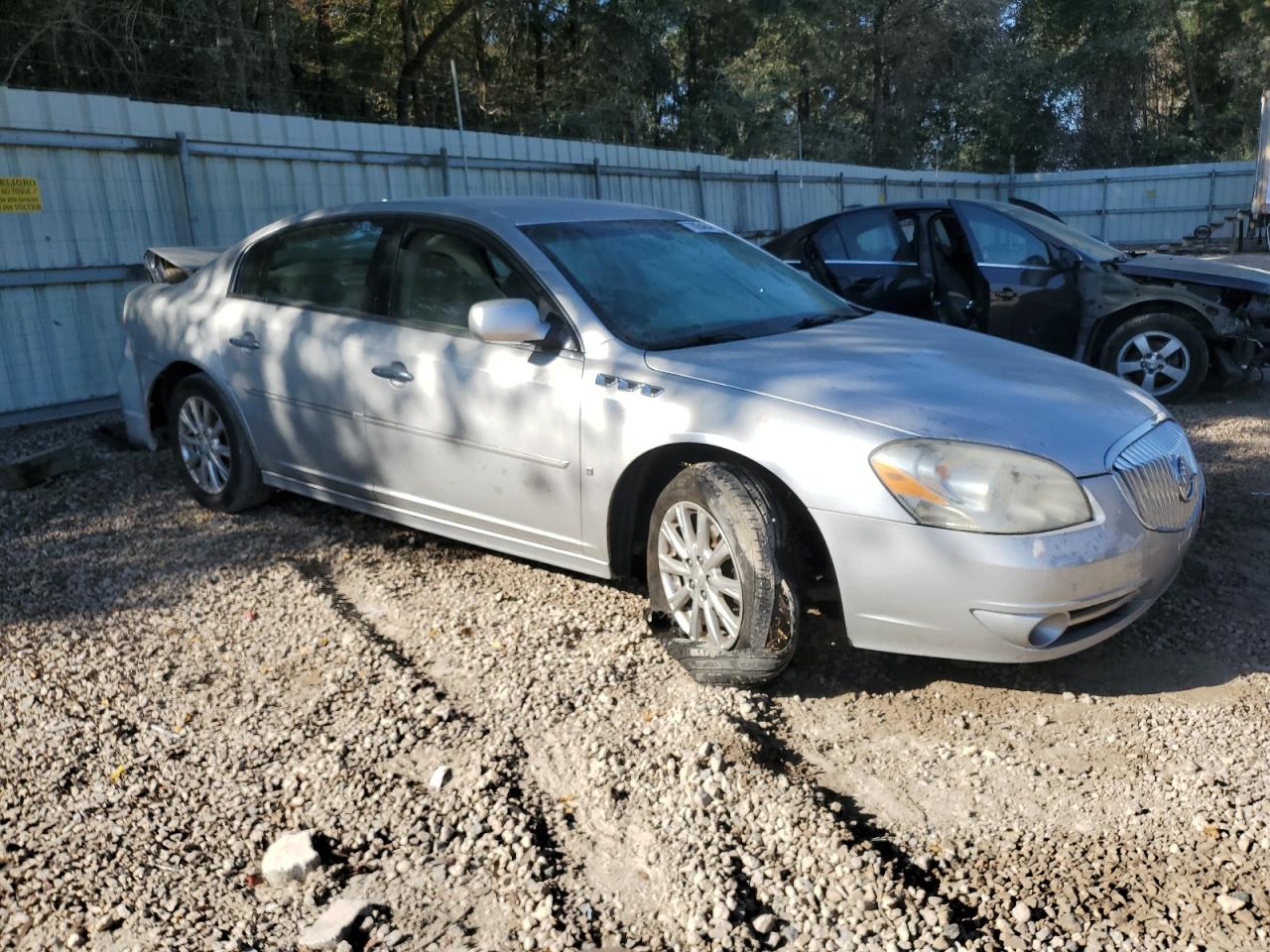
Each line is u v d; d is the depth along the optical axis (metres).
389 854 2.91
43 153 7.54
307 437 5.03
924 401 3.56
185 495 5.95
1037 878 2.71
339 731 3.52
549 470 4.11
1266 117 22.08
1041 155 38.94
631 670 3.82
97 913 2.72
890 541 3.37
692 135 27.94
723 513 3.56
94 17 14.08
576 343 4.09
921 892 2.63
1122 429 3.61
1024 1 40.38
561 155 12.57
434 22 24.75
